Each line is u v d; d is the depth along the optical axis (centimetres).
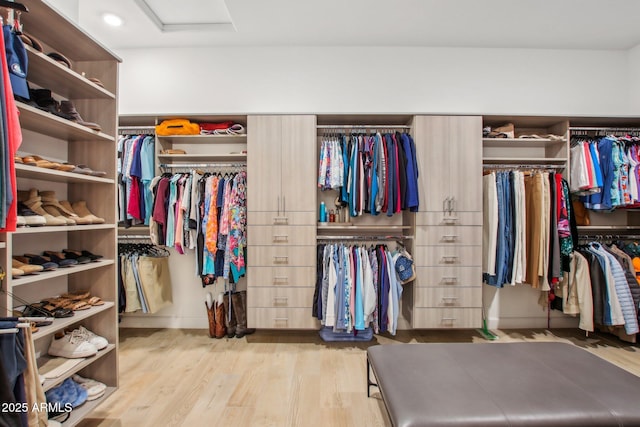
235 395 184
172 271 295
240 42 288
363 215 293
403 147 254
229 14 245
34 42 131
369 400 179
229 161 296
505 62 296
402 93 295
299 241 256
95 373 176
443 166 258
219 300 274
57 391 150
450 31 269
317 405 175
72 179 159
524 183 266
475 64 296
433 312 255
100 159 177
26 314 145
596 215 296
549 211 253
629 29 264
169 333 281
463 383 128
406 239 279
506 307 298
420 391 123
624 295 242
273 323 255
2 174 102
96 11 239
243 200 264
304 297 256
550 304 279
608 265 245
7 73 105
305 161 257
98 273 176
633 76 294
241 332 272
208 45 293
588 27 262
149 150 268
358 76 295
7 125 104
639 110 291
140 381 199
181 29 270
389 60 295
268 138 259
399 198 250
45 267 141
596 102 297
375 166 252
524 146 295
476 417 107
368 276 244
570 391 122
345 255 247
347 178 262
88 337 162
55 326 134
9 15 119
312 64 295
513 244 257
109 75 177
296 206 257
